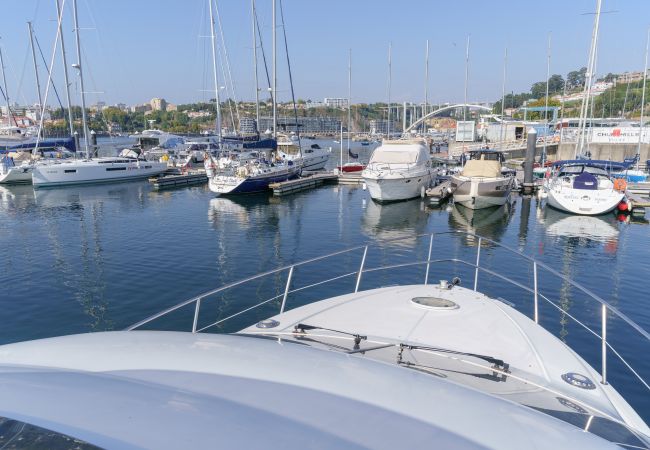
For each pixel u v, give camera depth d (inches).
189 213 810.8
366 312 148.9
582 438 62.6
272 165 1107.9
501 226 689.6
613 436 90.0
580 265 470.0
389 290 173.2
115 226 689.0
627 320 118.3
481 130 1934.1
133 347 74.6
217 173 1009.5
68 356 69.5
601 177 803.4
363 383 68.4
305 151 1429.6
